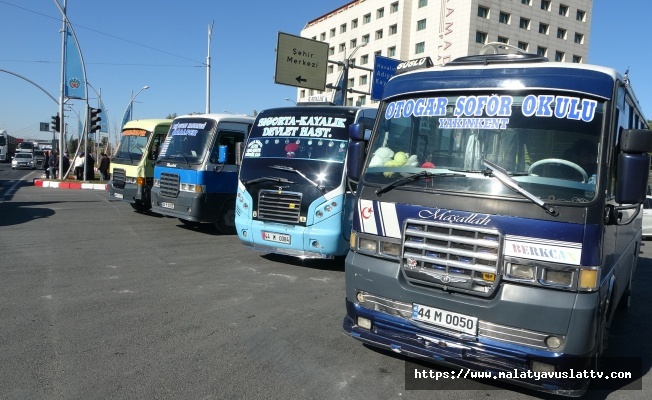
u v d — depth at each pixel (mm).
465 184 4164
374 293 4496
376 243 4531
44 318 5676
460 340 4035
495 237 3924
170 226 12750
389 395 4203
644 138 3725
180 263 8672
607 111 3996
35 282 7109
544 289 3783
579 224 3744
